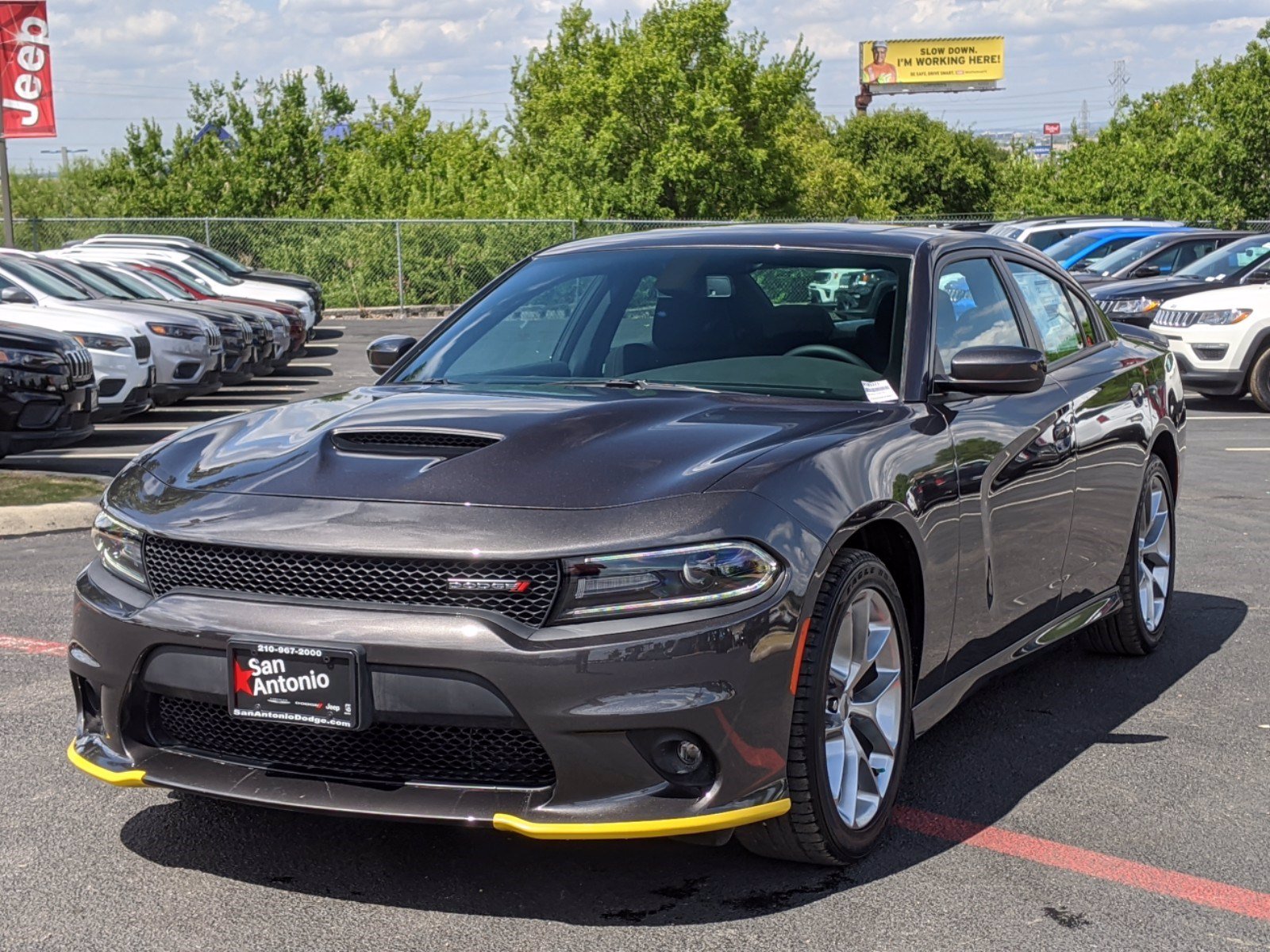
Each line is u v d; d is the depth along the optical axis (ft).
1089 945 10.02
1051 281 17.34
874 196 197.57
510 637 9.84
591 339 14.46
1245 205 120.16
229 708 10.28
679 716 9.91
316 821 12.25
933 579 12.48
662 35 129.80
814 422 12.17
